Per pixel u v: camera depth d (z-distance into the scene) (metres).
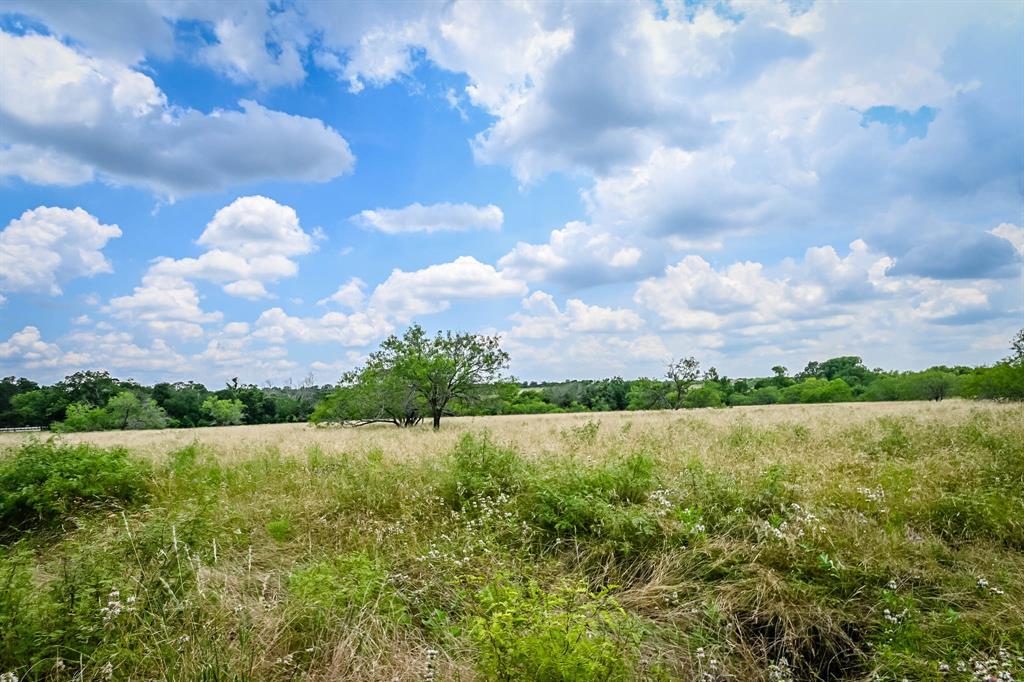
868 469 7.46
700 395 59.31
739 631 3.81
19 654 3.03
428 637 3.87
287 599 4.02
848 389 67.81
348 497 6.81
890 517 5.32
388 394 28.72
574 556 5.09
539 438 13.71
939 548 4.63
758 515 5.66
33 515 6.71
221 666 3.09
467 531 5.46
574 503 5.67
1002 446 8.12
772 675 3.37
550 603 3.19
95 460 7.80
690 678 3.38
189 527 5.07
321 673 3.36
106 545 4.35
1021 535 4.82
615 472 6.72
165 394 75.31
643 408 64.25
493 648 2.83
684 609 4.06
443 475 7.45
